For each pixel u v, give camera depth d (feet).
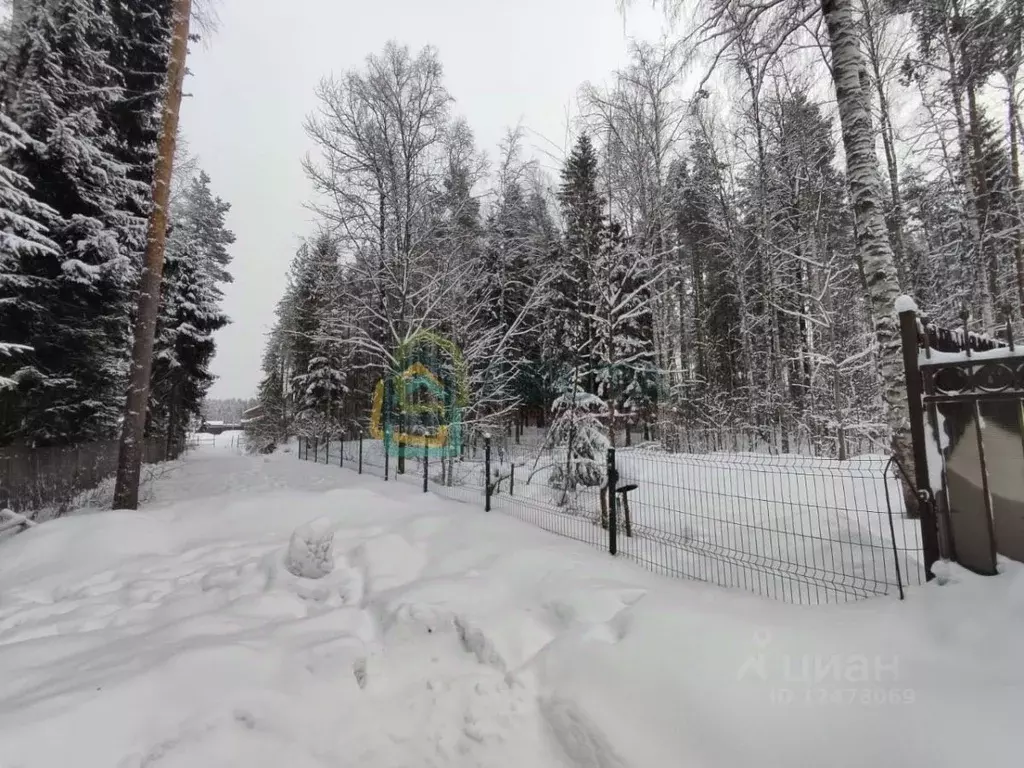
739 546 17.04
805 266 46.24
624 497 19.95
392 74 52.37
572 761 8.28
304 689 10.09
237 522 23.39
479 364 53.36
